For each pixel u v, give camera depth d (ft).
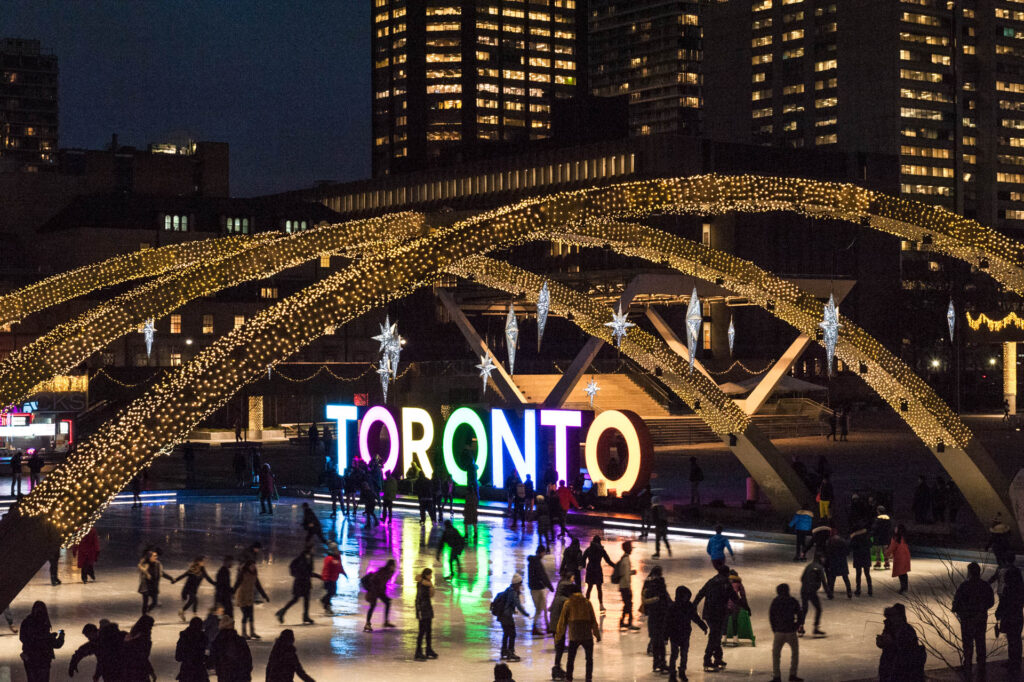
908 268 469.57
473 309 272.31
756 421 272.31
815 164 463.01
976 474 121.08
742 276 122.62
